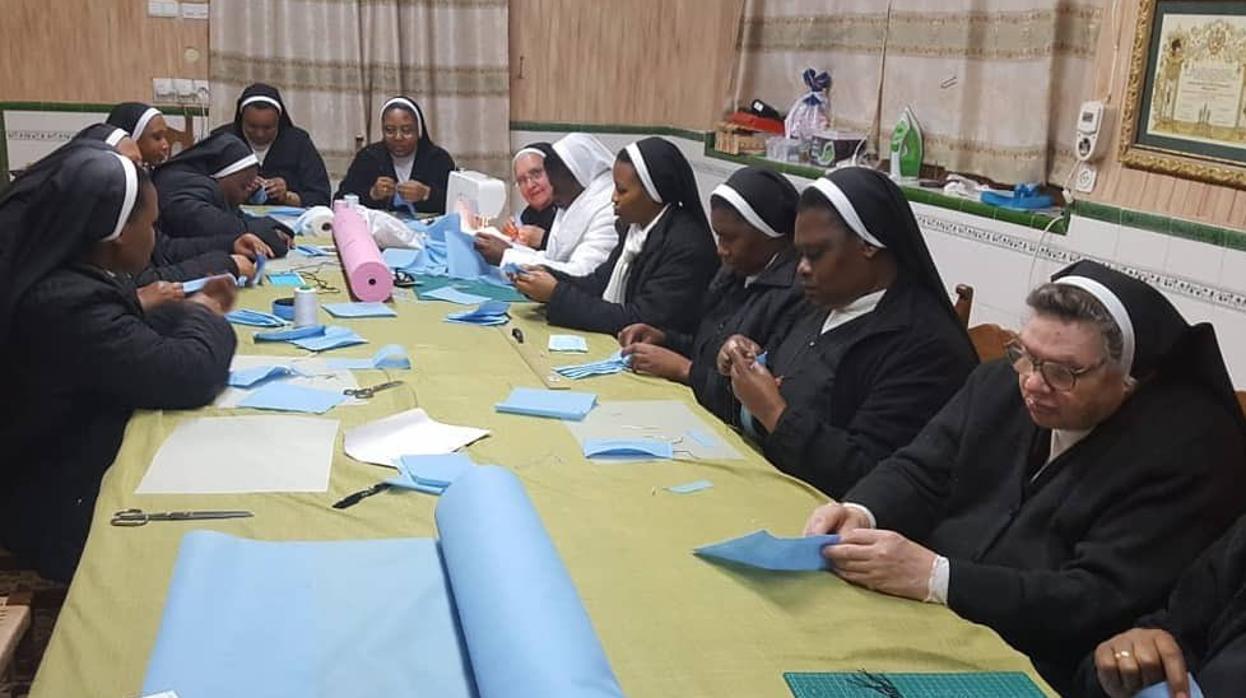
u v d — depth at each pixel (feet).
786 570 4.83
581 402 7.01
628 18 18.37
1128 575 4.83
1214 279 7.98
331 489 5.44
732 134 16.31
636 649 4.10
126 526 4.89
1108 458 5.08
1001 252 10.45
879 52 13.34
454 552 4.35
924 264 6.78
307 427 6.30
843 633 4.35
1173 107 8.35
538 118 18.47
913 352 6.62
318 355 7.88
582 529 5.15
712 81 17.40
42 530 6.65
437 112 17.54
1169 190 8.45
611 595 4.51
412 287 10.32
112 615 4.11
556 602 3.92
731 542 4.78
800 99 14.74
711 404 7.49
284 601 4.23
